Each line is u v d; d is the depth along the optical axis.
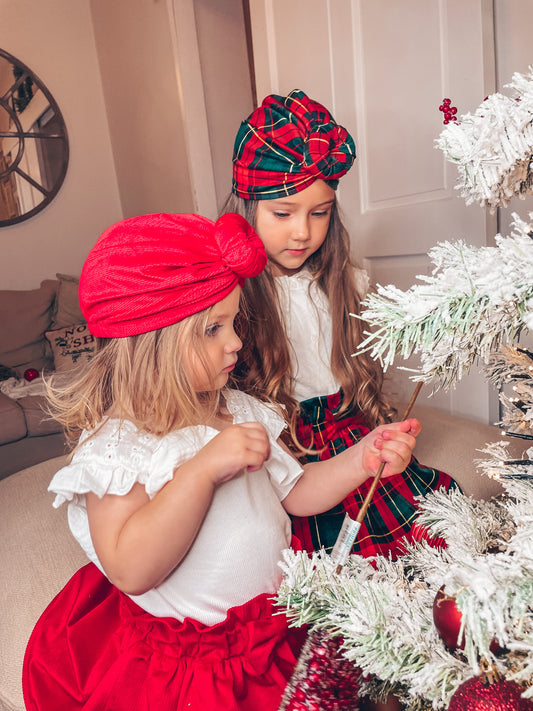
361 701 0.55
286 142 0.90
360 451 0.79
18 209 3.35
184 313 0.67
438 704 0.45
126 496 0.66
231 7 2.67
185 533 0.63
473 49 1.33
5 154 3.28
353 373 1.02
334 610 0.52
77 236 3.54
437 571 0.54
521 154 0.43
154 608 0.71
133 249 0.67
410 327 0.43
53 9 3.33
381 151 1.63
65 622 0.78
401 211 1.60
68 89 3.43
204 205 2.73
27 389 2.68
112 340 0.71
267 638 0.67
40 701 0.68
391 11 1.50
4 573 1.02
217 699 0.63
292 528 0.92
